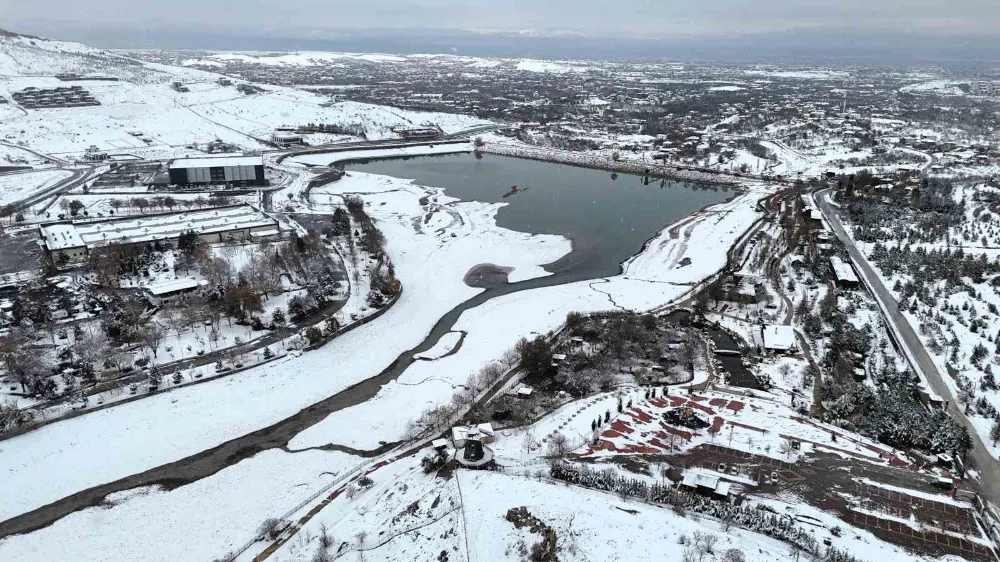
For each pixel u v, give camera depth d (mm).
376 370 136875
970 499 88312
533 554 74000
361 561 80000
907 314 155875
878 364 131625
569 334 149500
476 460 99188
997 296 158000
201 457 108062
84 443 109500
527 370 133125
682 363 136250
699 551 73500
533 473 96375
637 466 97750
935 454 101562
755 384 128500
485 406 120375
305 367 135875
